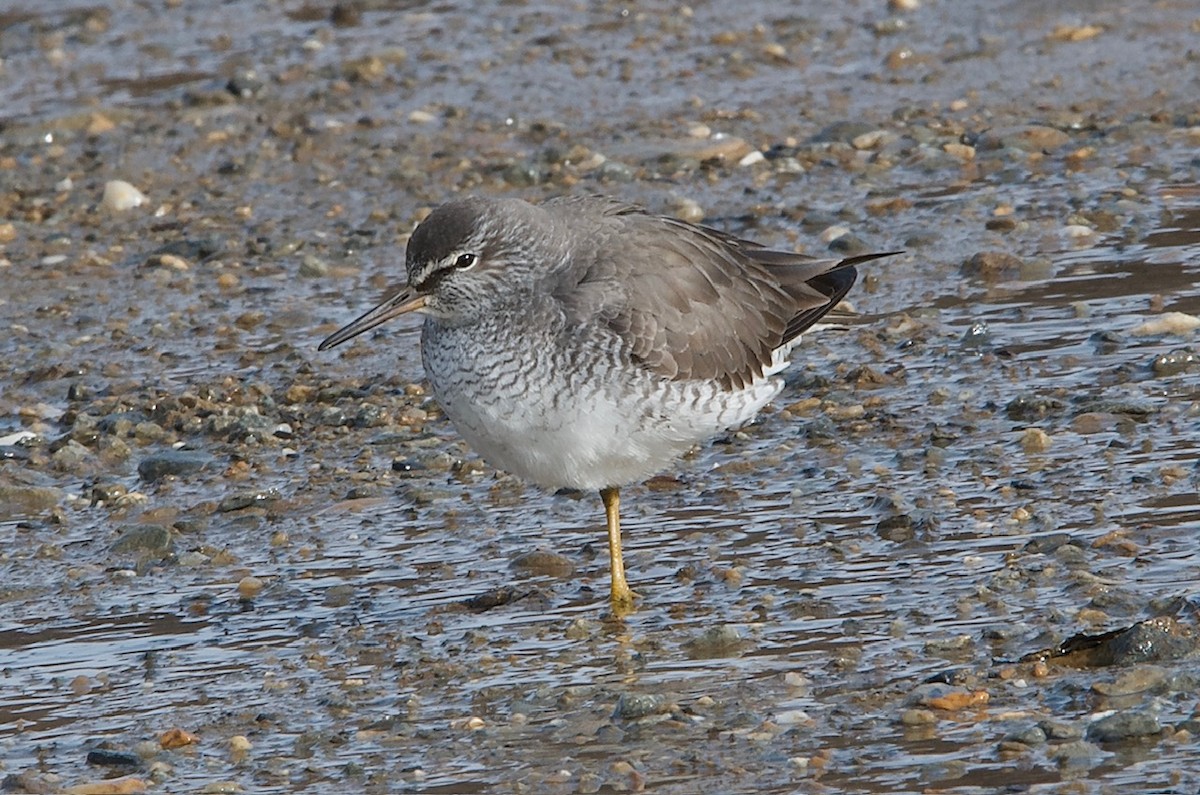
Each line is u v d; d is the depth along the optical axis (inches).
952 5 1026.1
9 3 1180.5
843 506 514.9
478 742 398.6
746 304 493.7
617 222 491.5
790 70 960.3
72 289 759.1
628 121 900.0
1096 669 403.2
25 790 390.9
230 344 695.7
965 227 727.7
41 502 573.0
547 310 460.4
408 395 637.3
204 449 605.9
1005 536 481.1
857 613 446.3
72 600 499.8
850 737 384.8
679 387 467.2
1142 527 474.0
